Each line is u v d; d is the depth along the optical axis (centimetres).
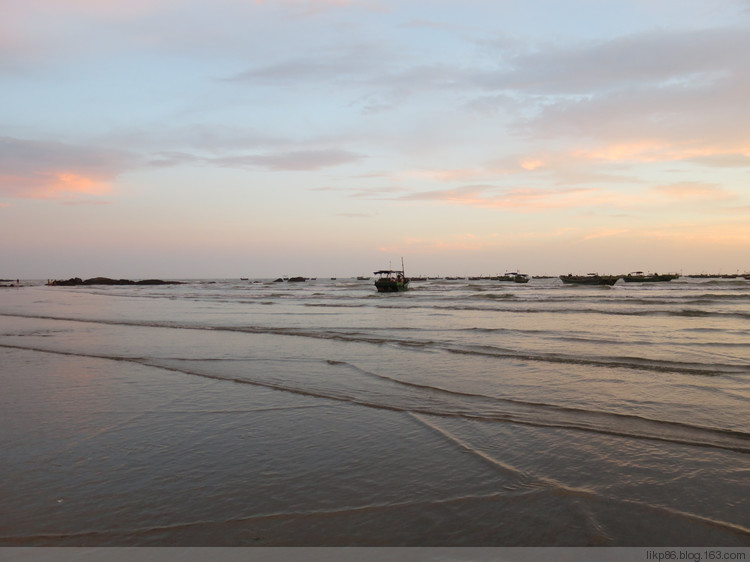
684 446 691
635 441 716
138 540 457
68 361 1477
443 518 495
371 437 759
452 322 2706
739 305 3847
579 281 9844
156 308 4288
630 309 3475
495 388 1066
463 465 639
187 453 694
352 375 1228
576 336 1986
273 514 507
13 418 872
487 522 485
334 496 550
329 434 777
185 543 450
